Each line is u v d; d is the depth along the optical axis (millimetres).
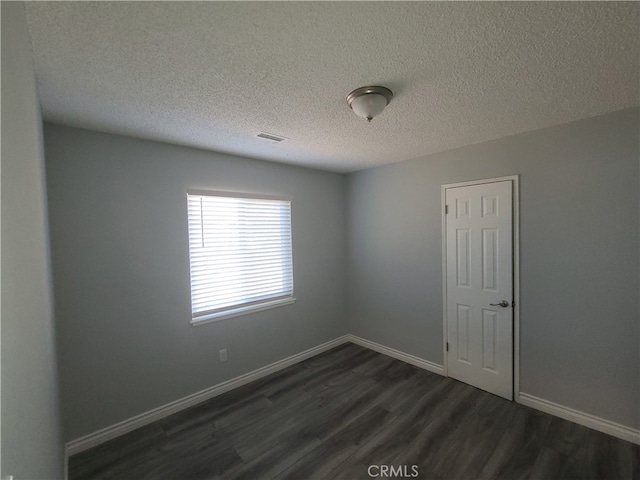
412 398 2533
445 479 1695
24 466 656
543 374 2295
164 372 2377
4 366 494
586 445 1914
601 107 1862
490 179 2533
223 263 2768
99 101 1624
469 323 2727
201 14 989
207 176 2648
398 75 1429
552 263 2229
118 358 2150
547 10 1010
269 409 2426
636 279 1899
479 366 2664
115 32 1059
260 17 1013
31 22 969
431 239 3004
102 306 2086
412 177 3139
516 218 2395
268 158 2996
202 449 1976
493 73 1425
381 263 3506
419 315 3145
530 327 2352
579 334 2121
